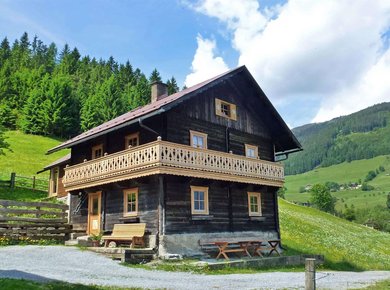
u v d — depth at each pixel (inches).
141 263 645.9
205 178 767.1
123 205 827.4
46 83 3070.9
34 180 1477.6
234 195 890.7
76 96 3422.7
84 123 3127.5
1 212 816.9
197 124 846.5
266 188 969.5
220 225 836.0
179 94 857.5
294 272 694.5
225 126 914.1
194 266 621.9
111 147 921.5
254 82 936.9
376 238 1740.9
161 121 783.1
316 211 2103.8
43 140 2655.0
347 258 1109.1
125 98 3806.6
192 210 780.6
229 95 946.1
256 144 998.4
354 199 7696.9
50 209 1125.7
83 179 884.0
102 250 696.4
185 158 730.8
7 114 2952.8
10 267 530.0
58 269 534.9
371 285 555.2
